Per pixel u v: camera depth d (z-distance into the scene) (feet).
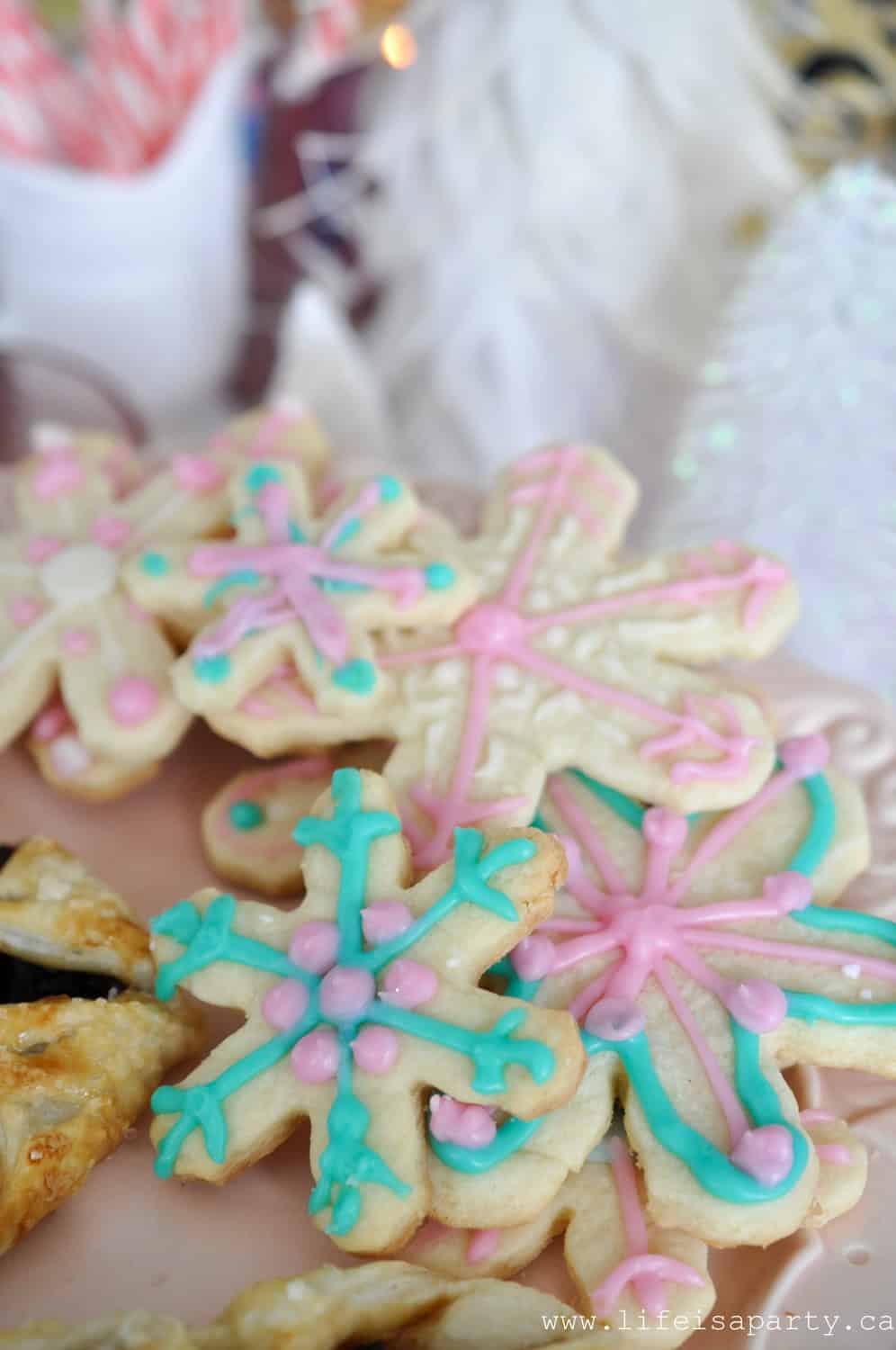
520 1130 1.01
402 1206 0.98
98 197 1.82
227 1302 1.00
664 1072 1.04
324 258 2.16
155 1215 1.04
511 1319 0.96
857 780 1.28
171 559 1.26
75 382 1.90
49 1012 1.07
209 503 1.33
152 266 1.92
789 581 1.26
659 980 1.07
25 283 1.92
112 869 1.22
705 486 1.63
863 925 1.11
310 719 1.19
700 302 1.89
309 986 1.04
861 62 1.98
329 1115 1.00
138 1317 0.95
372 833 1.09
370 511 1.27
